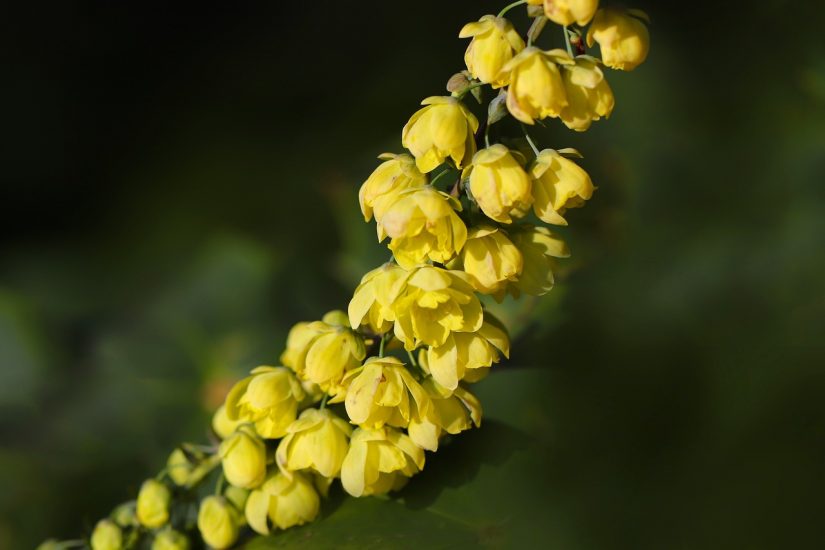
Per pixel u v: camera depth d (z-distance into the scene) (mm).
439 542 287
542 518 263
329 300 379
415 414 284
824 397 264
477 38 275
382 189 280
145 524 299
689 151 348
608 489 263
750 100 354
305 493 291
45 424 359
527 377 304
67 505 352
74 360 366
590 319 313
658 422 271
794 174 340
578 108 275
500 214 276
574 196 281
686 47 363
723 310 312
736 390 271
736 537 251
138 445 356
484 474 293
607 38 275
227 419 301
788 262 319
